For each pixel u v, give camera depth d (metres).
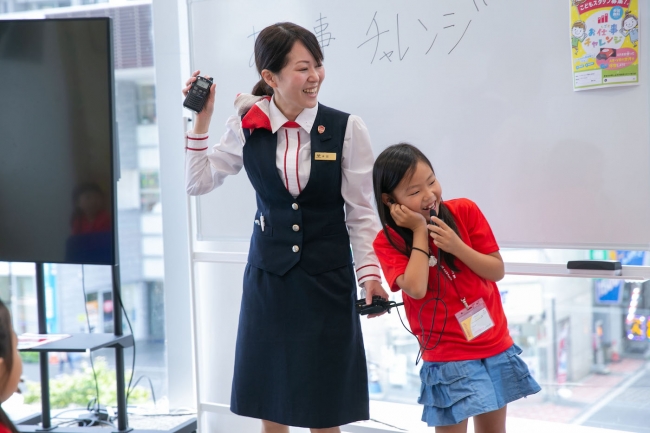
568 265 2.46
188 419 3.41
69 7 3.89
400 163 2.04
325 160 2.22
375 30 2.72
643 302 3.05
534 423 3.04
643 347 3.07
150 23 3.77
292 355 2.29
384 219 2.12
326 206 2.29
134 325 3.93
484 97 2.55
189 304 3.72
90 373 4.00
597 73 2.36
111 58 2.89
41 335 3.13
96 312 3.99
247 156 2.30
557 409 3.22
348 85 2.80
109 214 2.96
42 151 2.99
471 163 2.60
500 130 2.54
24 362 4.09
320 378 2.28
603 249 2.41
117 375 3.16
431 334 2.11
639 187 2.34
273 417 2.35
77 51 2.91
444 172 2.65
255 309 2.36
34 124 2.98
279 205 2.30
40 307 3.19
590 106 2.39
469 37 2.55
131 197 3.89
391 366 3.40
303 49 2.13
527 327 3.26
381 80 2.73
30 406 3.99
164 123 3.70
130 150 3.87
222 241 3.17
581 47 2.37
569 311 3.20
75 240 3.01
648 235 2.34
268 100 2.32
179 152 3.69
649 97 2.30
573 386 3.20
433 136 2.65
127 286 3.93
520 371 2.10
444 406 2.05
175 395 3.77
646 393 3.07
